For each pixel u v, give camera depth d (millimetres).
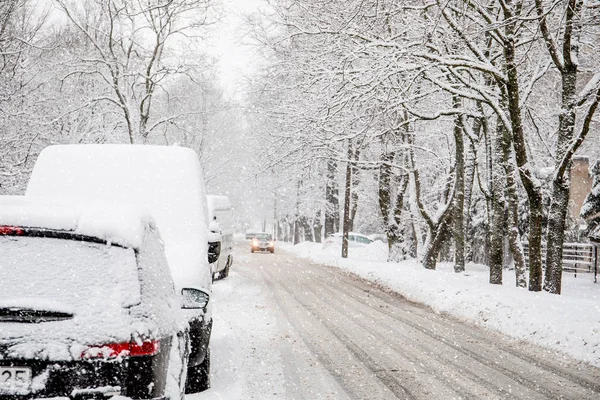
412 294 18219
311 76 19688
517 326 11836
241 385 7090
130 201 7688
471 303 14508
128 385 3576
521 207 36000
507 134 19031
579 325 10727
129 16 29797
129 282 3736
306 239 66438
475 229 43688
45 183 7844
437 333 11688
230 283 20312
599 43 20156
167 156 8047
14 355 3432
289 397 6699
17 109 23703
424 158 33656
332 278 24734
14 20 24453
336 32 17625
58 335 3504
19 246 3697
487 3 19625
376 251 43406
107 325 3572
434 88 18234
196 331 6316
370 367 8414
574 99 15797
